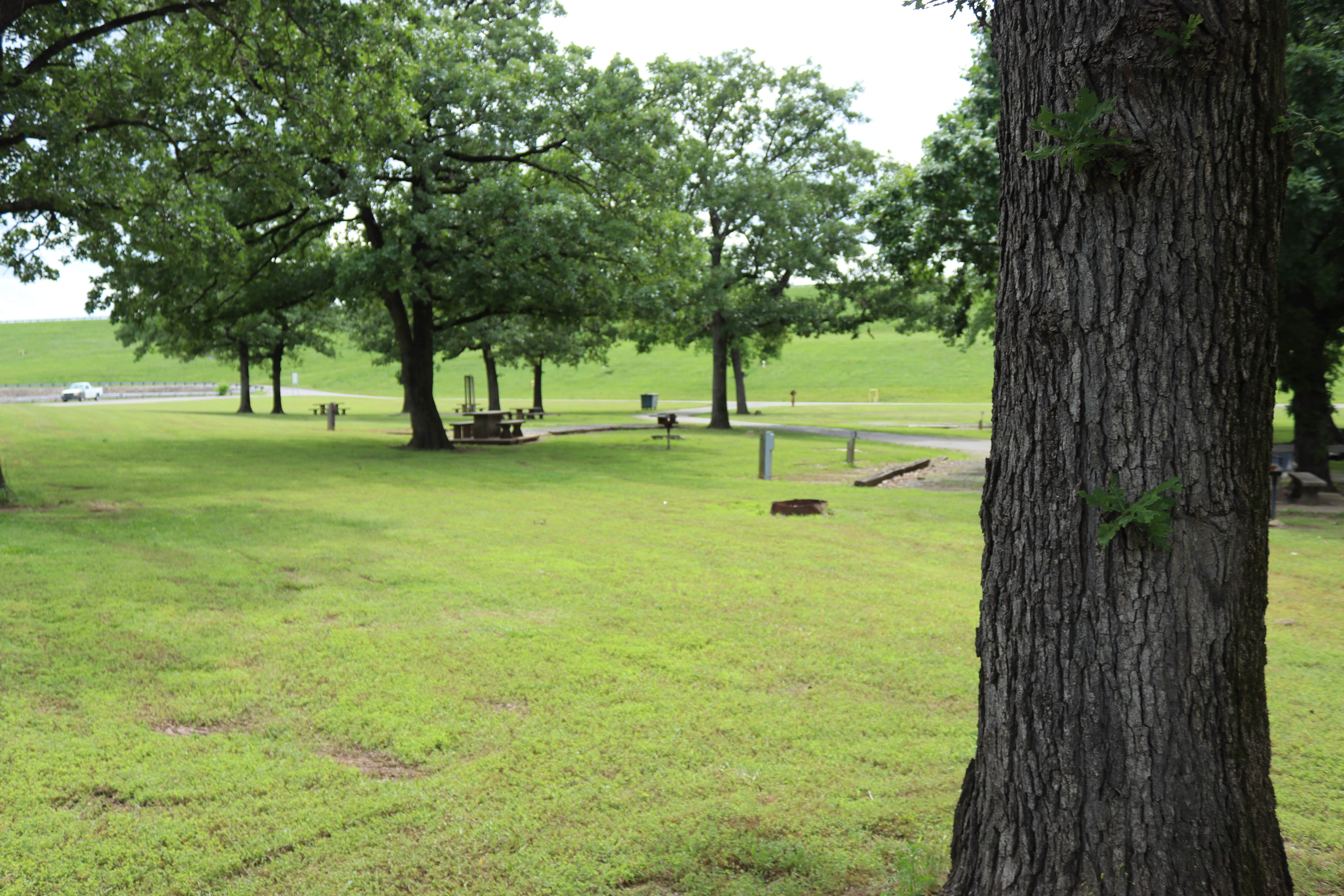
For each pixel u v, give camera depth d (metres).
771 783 3.99
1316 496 15.57
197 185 16.38
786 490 16.69
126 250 15.41
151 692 5.09
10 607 6.78
